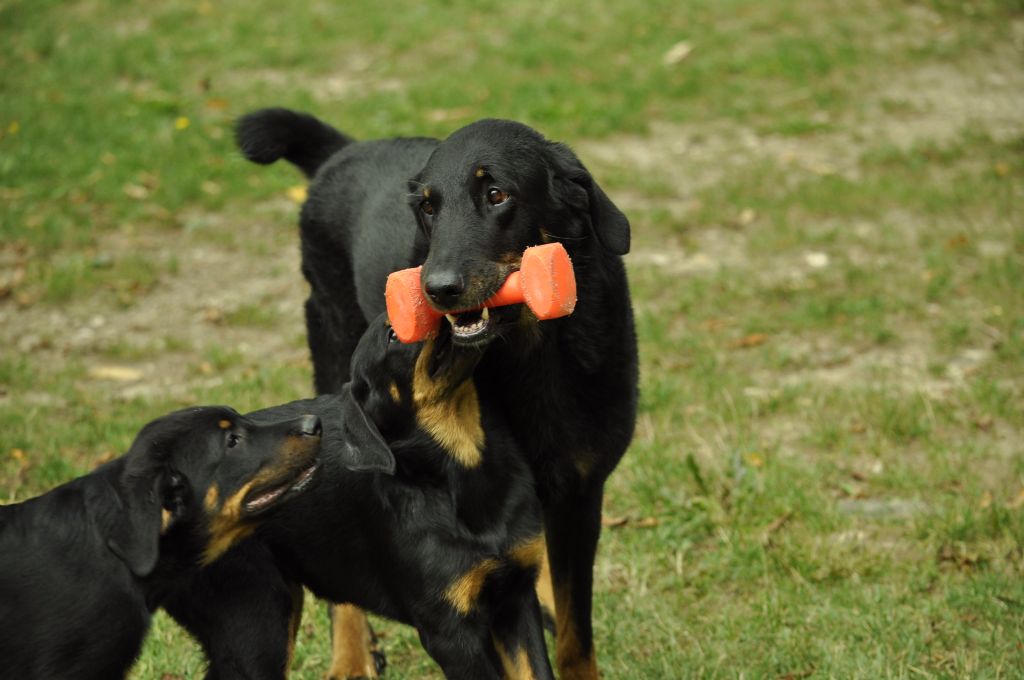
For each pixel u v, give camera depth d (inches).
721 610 350.9
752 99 789.2
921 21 893.8
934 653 320.2
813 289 549.0
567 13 934.4
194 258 621.9
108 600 271.1
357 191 361.7
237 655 293.1
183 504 280.8
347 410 283.1
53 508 274.5
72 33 894.4
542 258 261.7
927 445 424.5
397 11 945.5
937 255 569.6
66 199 666.8
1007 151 687.7
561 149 298.4
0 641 264.4
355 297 360.5
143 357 530.0
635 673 322.0
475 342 272.5
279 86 821.9
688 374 483.8
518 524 288.8
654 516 393.1
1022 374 468.8
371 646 340.8
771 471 405.4
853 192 643.5
